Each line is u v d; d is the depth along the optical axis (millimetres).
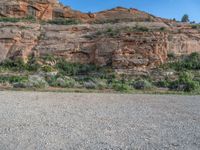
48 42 57906
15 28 61344
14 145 7363
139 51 49938
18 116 11758
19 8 75062
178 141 8000
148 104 17125
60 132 8906
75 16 79062
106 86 32875
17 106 15070
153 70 47031
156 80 41625
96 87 32438
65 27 62438
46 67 49812
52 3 79875
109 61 51375
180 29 61656
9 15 74500
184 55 55812
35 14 76125
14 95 21812
